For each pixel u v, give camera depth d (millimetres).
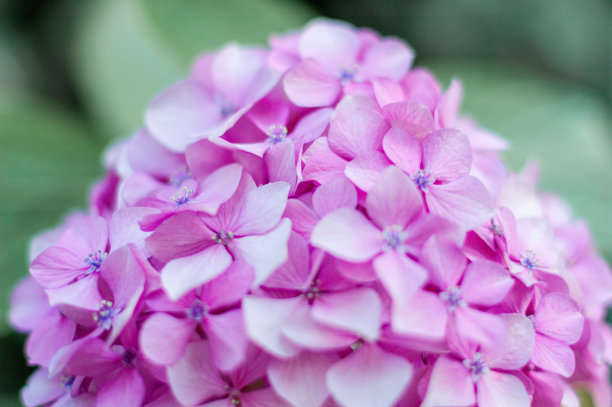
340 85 303
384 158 278
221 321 266
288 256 268
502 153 444
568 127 455
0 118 425
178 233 271
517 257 284
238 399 269
